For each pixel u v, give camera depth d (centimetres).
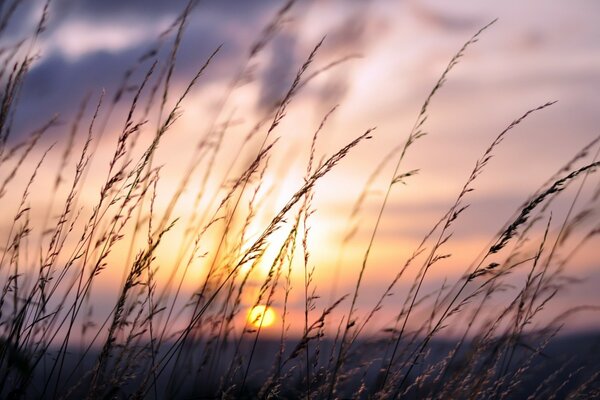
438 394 240
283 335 252
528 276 253
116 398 226
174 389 253
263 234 250
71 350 246
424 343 243
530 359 255
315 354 240
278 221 249
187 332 253
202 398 251
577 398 239
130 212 265
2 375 228
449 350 252
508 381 251
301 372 242
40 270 246
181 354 267
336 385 245
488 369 247
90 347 247
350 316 242
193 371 261
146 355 241
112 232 260
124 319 242
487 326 252
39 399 226
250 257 251
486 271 242
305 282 246
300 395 242
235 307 270
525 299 252
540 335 262
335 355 246
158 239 245
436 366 246
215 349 267
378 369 253
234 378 257
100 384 226
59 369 233
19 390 222
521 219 239
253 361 261
